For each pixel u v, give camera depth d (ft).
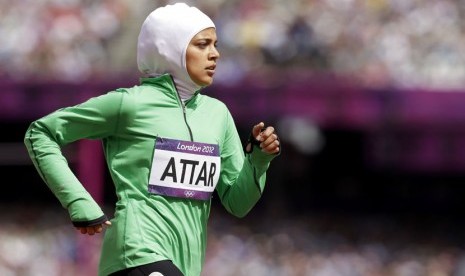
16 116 145.89
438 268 143.43
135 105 45.73
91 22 147.95
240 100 146.41
